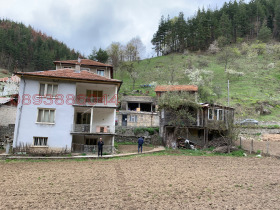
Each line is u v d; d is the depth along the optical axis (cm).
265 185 1481
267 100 5616
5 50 9706
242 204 1177
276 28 12025
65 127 2541
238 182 1535
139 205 1157
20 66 9612
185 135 3086
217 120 3059
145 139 3272
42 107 2534
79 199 1229
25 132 2458
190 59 10081
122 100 5166
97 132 2612
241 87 6875
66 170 1838
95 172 1773
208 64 9525
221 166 1969
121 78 8825
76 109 2734
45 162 2147
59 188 1400
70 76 2634
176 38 12394
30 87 2559
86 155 2428
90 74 2844
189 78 7525
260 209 1120
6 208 1108
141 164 2041
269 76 7825
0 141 2811
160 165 1997
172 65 9750
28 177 1628
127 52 11381
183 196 1280
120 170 1834
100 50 8388
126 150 2806
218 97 5831
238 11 12375
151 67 9981
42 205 1148
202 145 2998
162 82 7669
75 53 12125
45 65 9700
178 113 2998
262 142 3234
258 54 10131
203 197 1269
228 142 2675
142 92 6725
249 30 11962
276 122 4234
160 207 1136
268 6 13188
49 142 2481
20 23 13238
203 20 11919
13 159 2236
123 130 3441
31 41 11056
